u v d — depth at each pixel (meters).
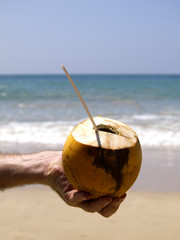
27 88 33.81
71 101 18.70
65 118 11.00
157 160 5.68
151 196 4.16
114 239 3.11
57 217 3.59
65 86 37.78
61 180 1.24
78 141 1.06
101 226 3.38
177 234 3.20
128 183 1.09
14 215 3.63
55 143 6.86
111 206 1.14
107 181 1.05
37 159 1.38
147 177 4.83
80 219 3.55
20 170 1.32
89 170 1.04
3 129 8.47
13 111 13.34
